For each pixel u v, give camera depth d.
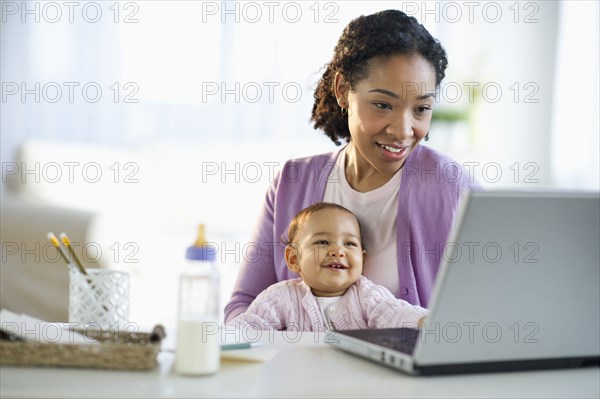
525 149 5.93
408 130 2.05
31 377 1.19
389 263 2.13
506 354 1.29
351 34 2.09
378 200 2.15
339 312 2.02
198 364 1.22
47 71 5.65
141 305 3.52
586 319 1.31
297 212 2.25
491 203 1.15
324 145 5.63
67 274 3.64
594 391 1.22
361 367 1.33
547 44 5.90
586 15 5.74
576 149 5.79
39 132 5.67
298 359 1.37
